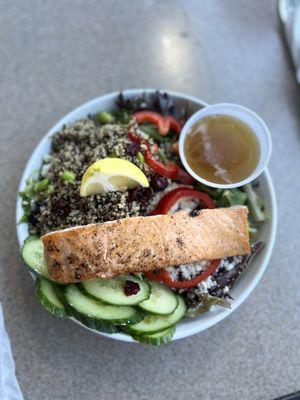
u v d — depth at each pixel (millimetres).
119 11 408
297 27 381
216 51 395
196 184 327
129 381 303
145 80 383
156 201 310
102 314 274
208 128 321
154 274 293
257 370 306
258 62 391
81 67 387
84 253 271
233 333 316
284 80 386
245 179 309
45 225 308
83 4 409
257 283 320
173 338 282
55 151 334
